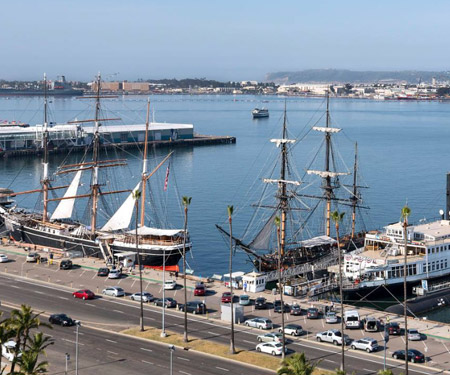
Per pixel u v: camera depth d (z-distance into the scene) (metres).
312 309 141.12
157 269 186.12
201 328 133.25
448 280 187.38
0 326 92.06
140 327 132.12
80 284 164.50
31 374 91.81
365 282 173.62
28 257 185.88
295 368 86.56
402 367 113.25
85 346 122.38
